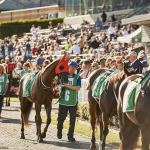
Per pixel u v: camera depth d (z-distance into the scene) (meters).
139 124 10.18
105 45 30.91
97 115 13.66
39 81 15.28
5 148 13.94
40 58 26.17
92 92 13.52
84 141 15.20
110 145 14.11
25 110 15.92
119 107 11.03
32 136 16.14
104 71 13.82
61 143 14.86
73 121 15.21
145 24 22.94
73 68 15.31
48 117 15.47
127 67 12.12
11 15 55.69
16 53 37.81
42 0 58.34
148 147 9.98
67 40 37.44
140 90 10.20
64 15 50.59
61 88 15.40
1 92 20.67
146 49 22.81
